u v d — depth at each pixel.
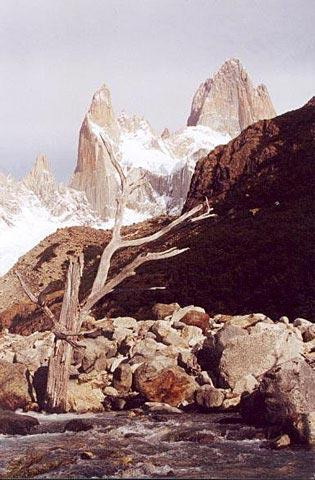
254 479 10.52
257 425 14.33
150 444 13.09
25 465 11.53
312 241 39.12
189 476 10.77
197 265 41.00
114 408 17.39
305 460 11.65
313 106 65.19
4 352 23.48
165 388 17.28
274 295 34.59
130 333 21.77
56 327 16.84
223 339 17.92
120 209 17.86
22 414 15.58
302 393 13.76
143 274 43.66
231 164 61.41
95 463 11.59
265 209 49.72
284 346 17.11
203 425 14.60
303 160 55.41
